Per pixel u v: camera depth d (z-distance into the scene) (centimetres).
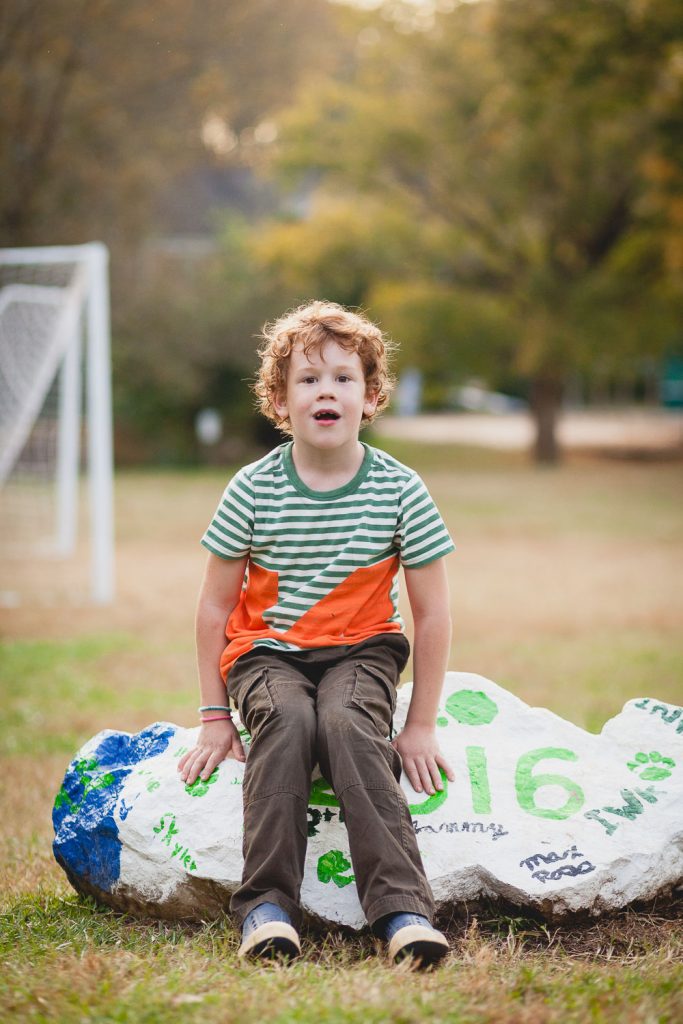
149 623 838
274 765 265
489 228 2391
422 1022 216
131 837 293
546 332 2252
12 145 1559
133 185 1942
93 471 934
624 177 2253
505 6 1505
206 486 2017
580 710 564
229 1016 216
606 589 994
